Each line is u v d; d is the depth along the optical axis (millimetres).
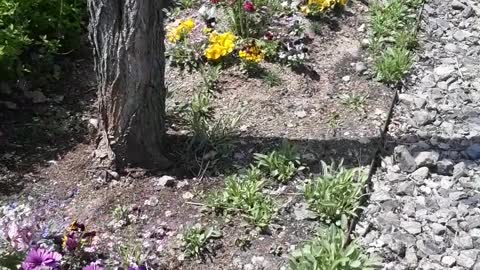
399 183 2857
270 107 3176
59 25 3303
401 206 2779
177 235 2654
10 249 2455
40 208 2729
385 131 3078
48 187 2809
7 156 2908
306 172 2875
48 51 3227
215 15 3617
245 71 3318
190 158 2906
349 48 3520
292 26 3510
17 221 2541
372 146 2998
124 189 2791
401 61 3344
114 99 2719
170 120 3047
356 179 2855
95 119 3061
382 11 3697
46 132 3020
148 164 2842
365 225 2693
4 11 3104
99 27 2635
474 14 3785
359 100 3203
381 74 3328
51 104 3148
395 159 2951
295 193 2791
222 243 2633
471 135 3082
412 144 3031
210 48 3314
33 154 2926
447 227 2709
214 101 3197
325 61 3428
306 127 3082
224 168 2883
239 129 3055
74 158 2906
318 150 2967
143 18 2609
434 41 3594
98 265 2486
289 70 3354
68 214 2713
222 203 2729
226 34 3334
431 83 3348
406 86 3320
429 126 3127
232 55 3383
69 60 3369
